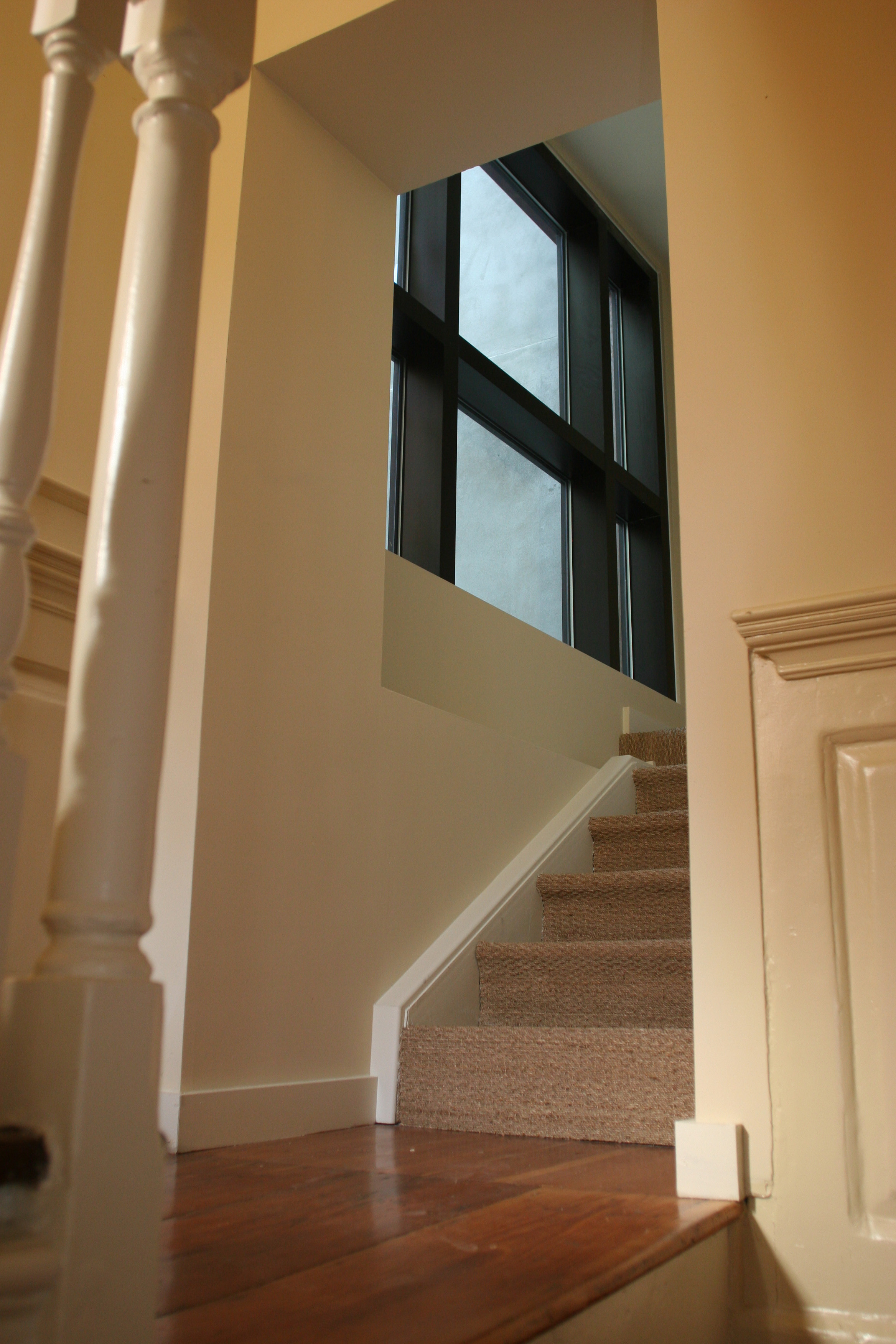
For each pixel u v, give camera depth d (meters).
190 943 1.57
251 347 1.89
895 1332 1.07
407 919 2.06
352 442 2.13
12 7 1.62
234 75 0.74
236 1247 0.88
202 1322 0.66
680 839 2.65
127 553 0.62
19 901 1.32
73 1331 0.51
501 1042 1.80
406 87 2.11
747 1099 1.20
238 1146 1.55
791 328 1.43
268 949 1.71
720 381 1.45
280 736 1.81
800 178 1.47
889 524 1.31
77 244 1.68
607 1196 1.15
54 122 0.72
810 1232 1.13
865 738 1.26
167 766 1.67
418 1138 1.68
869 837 1.23
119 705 0.59
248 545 1.81
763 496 1.39
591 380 4.24
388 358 2.30
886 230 1.41
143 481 0.63
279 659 1.84
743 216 1.49
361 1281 0.76
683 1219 1.02
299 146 2.12
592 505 4.08
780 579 1.35
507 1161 1.42
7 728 1.34
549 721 3.21
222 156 1.98
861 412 1.36
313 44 2.01
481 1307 0.69
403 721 2.15
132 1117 0.55
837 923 1.22
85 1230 0.52
